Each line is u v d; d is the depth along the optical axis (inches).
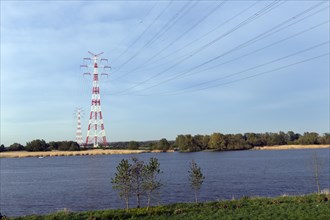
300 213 1189.1
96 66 5039.4
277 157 7849.4
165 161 7416.3
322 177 3462.1
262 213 1229.7
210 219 1172.5
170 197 2407.7
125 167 1496.1
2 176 5113.2
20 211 2199.8
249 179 3494.1
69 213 1331.2
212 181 3363.7
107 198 2527.1
